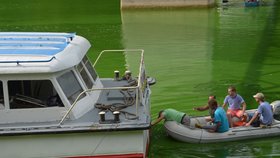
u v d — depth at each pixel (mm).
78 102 7102
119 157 6812
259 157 8109
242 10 28547
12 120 6859
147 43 19156
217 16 26594
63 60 6949
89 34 21969
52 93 6914
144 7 30391
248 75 13711
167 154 8289
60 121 6859
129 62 15562
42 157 6793
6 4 36562
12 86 6824
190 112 10445
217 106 8938
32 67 6688
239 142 8781
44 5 35344
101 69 14641
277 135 8992
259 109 9008
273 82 12859
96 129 6648
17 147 6738
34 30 23438
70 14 29828
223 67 14688
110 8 32406
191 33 21281
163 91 12117
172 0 29938
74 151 6781
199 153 8312
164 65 15055
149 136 8633
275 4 30359
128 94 7906
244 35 20469
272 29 21781
